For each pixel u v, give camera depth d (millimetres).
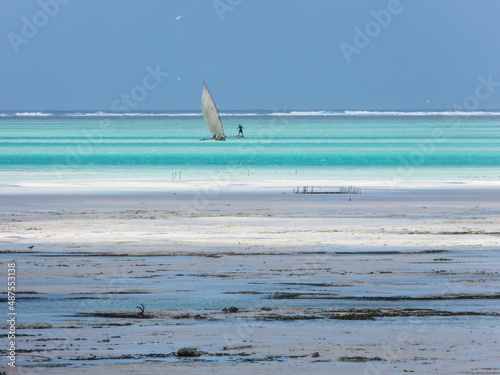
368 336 44844
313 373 38000
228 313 50406
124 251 73750
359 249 75125
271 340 43875
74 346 42438
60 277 61625
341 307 52156
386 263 68000
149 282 60000
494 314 50375
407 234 84375
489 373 38156
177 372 37969
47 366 38719
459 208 109000
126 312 50344
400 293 56531
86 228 88688
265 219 96562
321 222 94000
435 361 40094
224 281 60500
